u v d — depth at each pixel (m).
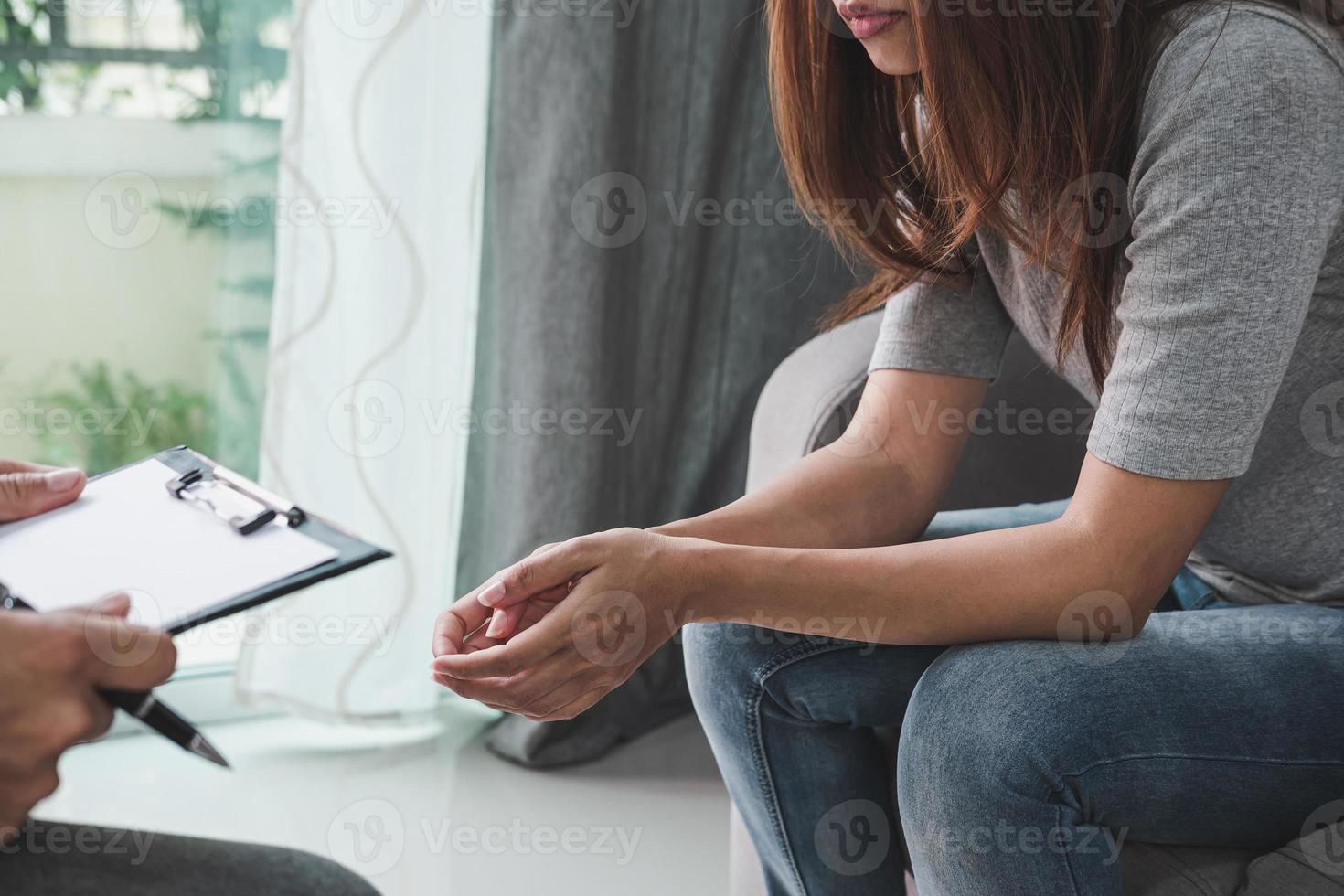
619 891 1.17
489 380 1.41
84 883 0.48
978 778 0.64
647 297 1.40
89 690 0.48
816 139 0.86
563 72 1.25
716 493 1.54
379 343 1.30
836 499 0.86
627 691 1.47
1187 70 0.64
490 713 1.52
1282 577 0.78
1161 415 0.63
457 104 1.26
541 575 0.70
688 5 1.31
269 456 1.30
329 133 1.25
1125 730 0.64
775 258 1.47
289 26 1.31
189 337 1.43
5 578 0.54
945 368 0.88
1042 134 0.69
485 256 1.38
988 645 0.70
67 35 1.28
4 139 1.30
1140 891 0.66
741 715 0.82
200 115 1.34
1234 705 0.65
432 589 1.41
